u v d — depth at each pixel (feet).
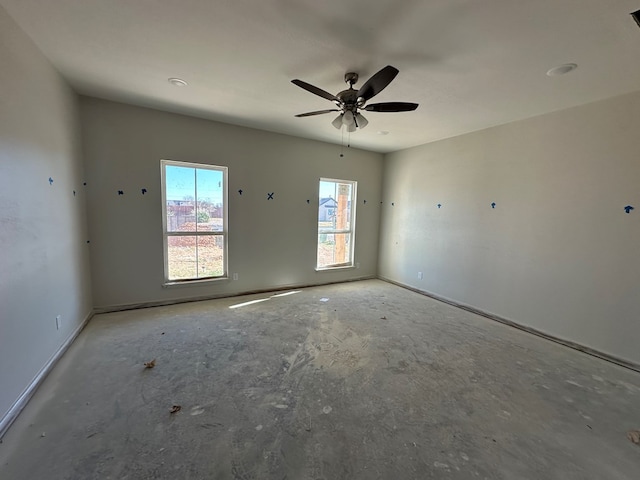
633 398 7.07
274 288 15.38
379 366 8.20
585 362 8.81
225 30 6.35
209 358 8.36
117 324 10.53
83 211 10.50
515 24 5.78
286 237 15.40
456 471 4.91
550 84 8.29
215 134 12.87
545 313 10.62
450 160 14.15
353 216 17.97
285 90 9.48
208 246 13.61
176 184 12.62
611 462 5.19
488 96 9.23
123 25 6.27
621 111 8.71
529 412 6.46
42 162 7.34
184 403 6.41
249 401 6.54
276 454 5.13
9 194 5.87
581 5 5.18
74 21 6.14
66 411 6.05
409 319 11.93
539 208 10.73
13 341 5.90
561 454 5.34
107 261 11.43
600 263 9.25
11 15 5.94
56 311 7.98
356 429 5.79
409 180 16.55
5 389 5.61
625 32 5.90
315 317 11.84
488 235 12.50
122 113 11.09
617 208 8.86
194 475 4.68
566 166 9.97
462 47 6.66
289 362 8.27
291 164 15.07
